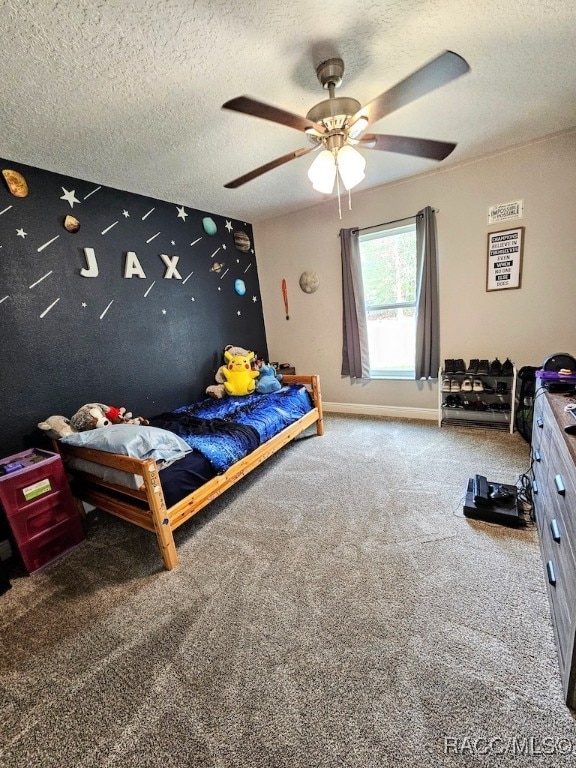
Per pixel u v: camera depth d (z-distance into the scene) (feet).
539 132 7.77
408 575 5.08
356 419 11.96
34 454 6.56
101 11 3.56
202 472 6.43
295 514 6.86
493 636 4.06
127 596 5.21
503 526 5.95
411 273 10.80
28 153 6.29
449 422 10.65
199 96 5.18
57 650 4.42
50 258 7.18
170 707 3.63
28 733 3.52
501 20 4.26
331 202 11.17
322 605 4.71
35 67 4.21
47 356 7.20
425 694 3.51
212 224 11.07
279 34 4.17
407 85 3.94
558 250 8.52
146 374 9.29
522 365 9.50
